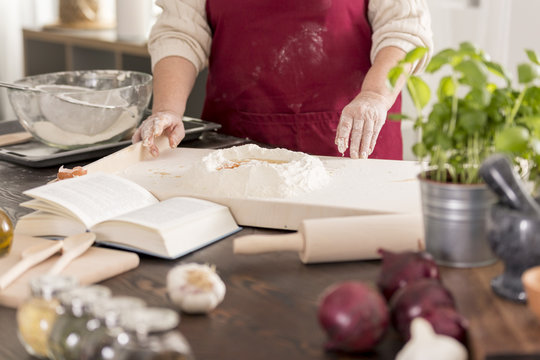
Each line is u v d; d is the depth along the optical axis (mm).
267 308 942
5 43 4195
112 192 1276
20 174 1556
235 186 1296
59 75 1933
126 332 712
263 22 1987
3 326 908
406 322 822
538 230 860
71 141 1679
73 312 766
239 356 824
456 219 993
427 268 903
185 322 904
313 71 1998
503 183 878
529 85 1004
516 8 2904
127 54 3430
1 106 4277
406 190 1313
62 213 1194
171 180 1424
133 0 3348
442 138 954
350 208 1209
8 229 1078
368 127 1631
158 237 1109
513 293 892
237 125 2094
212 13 2051
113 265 1041
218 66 2088
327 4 1955
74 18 3777
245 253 1058
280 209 1242
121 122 1722
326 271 1059
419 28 1903
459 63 924
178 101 1896
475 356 793
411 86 992
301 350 836
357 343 805
